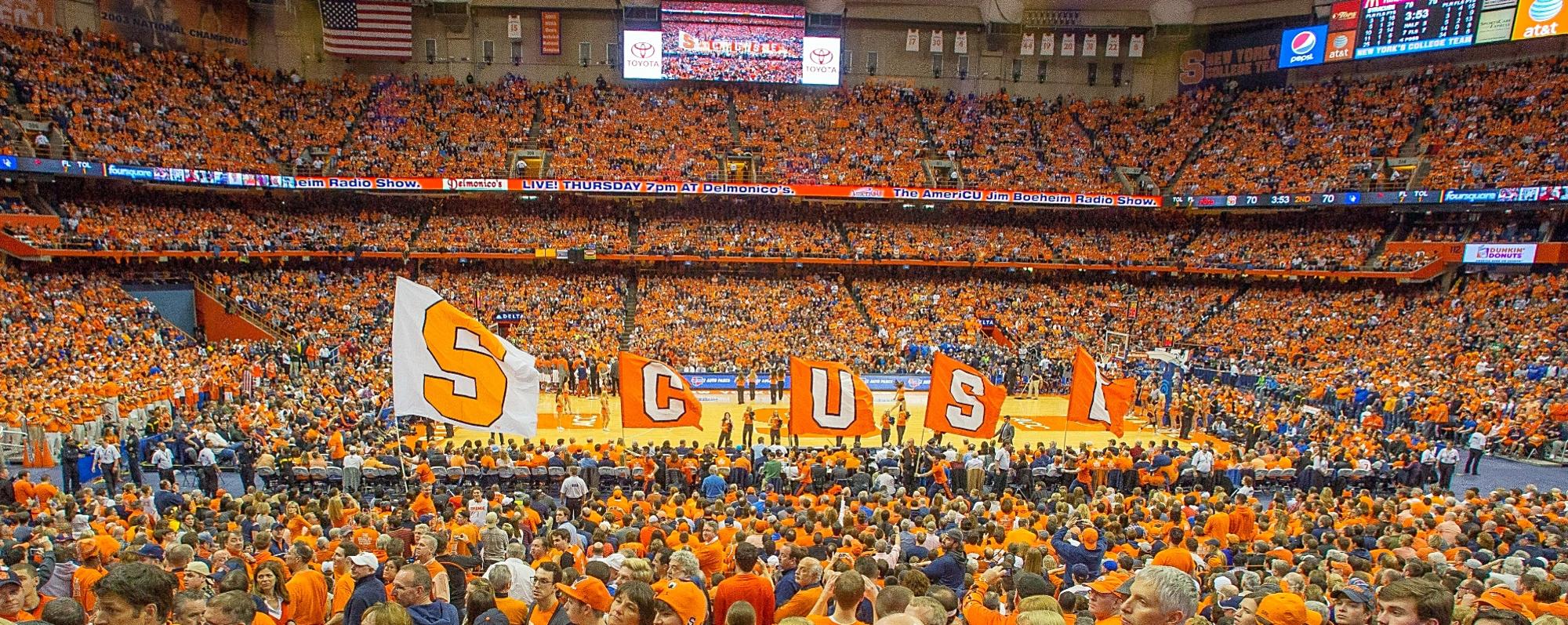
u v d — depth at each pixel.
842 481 23.70
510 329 45.25
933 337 47.50
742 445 29.53
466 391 14.81
